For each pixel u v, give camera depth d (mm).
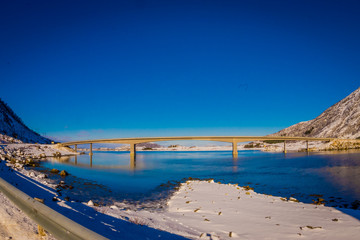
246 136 144750
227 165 77250
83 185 31859
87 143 147875
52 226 4496
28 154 96062
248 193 22641
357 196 27078
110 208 14625
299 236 10281
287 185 35750
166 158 135000
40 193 15602
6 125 169500
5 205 7539
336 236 10117
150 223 11570
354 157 93625
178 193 25203
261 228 11750
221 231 11477
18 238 5516
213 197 21016
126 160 110562
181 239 9336
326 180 40438
